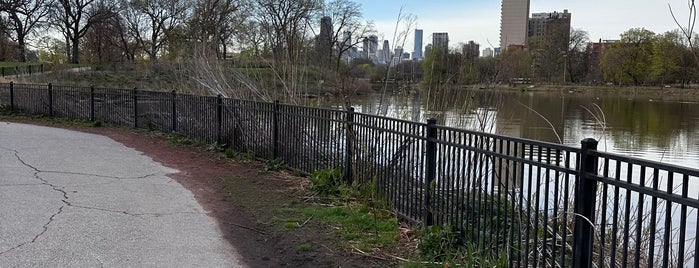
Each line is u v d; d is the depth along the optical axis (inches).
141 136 509.0
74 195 259.8
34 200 246.2
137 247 188.2
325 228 215.9
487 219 183.0
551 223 193.6
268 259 183.6
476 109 339.3
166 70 762.2
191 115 470.9
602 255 128.8
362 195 258.4
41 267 164.7
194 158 385.7
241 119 394.3
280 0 882.8
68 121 644.1
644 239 200.2
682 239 108.2
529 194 155.6
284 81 438.0
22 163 342.6
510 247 162.4
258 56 522.6
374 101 450.3
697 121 1211.9
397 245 197.8
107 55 2442.2
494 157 171.5
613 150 734.5
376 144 253.9
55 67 1612.9
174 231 209.2
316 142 310.7
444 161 197.9
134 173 324.8
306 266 177.2
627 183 119.5
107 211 233.3
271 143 360.5
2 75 1405.0
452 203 191.3
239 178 314.5
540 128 606.2
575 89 1706.4
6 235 193.9
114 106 604.1
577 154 134.8
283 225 220.1
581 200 131.9
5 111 733.9
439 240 186.5
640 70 1857.8
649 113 1385.3
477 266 169.5
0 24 2167.8
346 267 175.5
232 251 189.6
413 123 218.2
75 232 201.3
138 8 2258.9
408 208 224.8
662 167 110.5
